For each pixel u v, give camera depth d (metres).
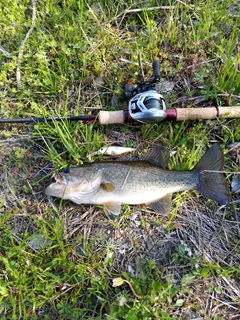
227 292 0.47
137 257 0.48
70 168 0.48
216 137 0.55
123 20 0.62
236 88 0.56
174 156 0.53
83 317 0.46
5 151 0.53
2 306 0.46
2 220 0.49
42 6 0.61
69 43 0.58
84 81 0.57
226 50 0.59
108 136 0.55
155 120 0.50
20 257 0.48
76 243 0.49
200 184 0.48
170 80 0.58
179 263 0.49
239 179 0.52
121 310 0.44
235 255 0.49
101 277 0.47
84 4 0.61
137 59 0.58
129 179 0.48
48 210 0.50
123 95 0.56
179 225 0.50
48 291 0.46
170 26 0.60
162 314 0.44
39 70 0.56
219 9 0.61
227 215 0.51
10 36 0.59
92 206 0.51
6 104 0.55
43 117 0.53
